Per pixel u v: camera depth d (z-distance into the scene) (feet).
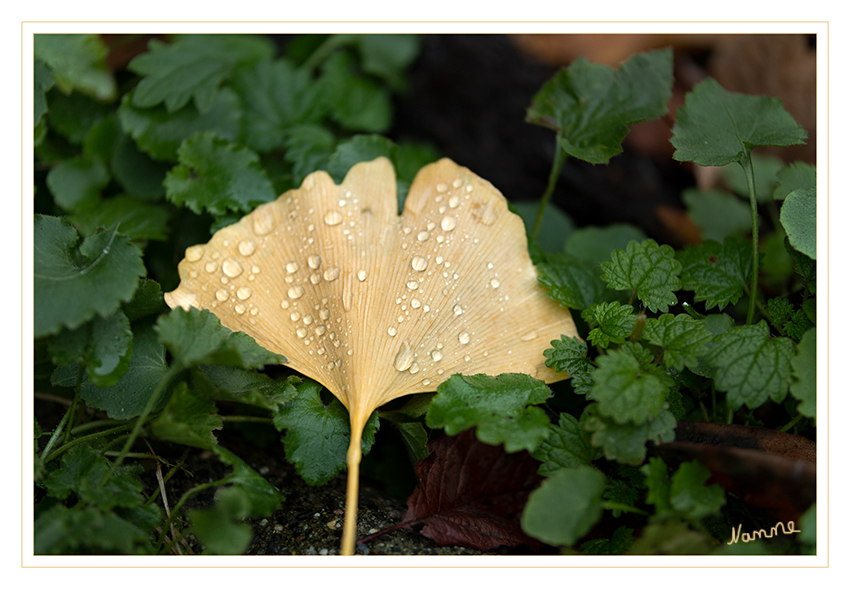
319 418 1.31
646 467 1.26
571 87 1.42
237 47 1.51
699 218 1.54
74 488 1.28
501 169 1.62
